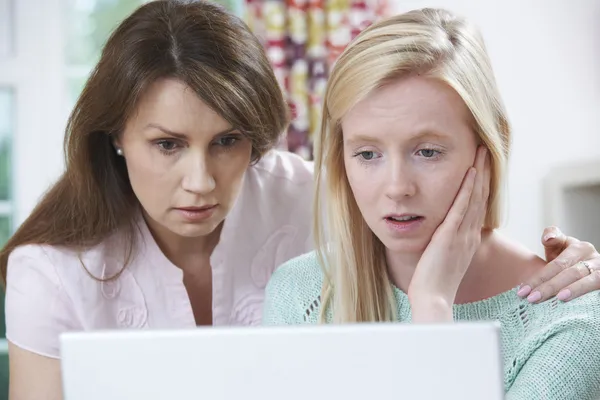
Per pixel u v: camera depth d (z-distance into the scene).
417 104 1.04
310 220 1.62
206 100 1.21
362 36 1.08
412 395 0.67
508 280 1.18
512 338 1.14
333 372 0.67
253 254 1.57
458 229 1.12
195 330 0.68
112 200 1.42
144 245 1.47
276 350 0.67
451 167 1.07
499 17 3.29
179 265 1.51
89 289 1.42
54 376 1.41
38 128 3.13
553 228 1.28
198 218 1.28
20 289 1.40
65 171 1.44
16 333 1.39
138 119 1.25
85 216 1.41
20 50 3.13
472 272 1.18
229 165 1.29
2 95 3.12
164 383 0.68
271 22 3.15
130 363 0.68
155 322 1.49
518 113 3.27
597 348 1.07
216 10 1.33
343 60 1.09
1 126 3.12
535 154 3.22
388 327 0.67
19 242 1.43
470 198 1.12
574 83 3.07
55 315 1.40
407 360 0.67
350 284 1.22
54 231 1.42
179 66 1.21
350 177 1.10
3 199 3.12
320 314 1.27
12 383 1.42
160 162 1.25
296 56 3.17
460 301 1.18
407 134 1.04
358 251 1.22
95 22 3.24
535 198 3.21
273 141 1.38
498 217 1.17
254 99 1.28
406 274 1.23
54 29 3.16
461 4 3.33
